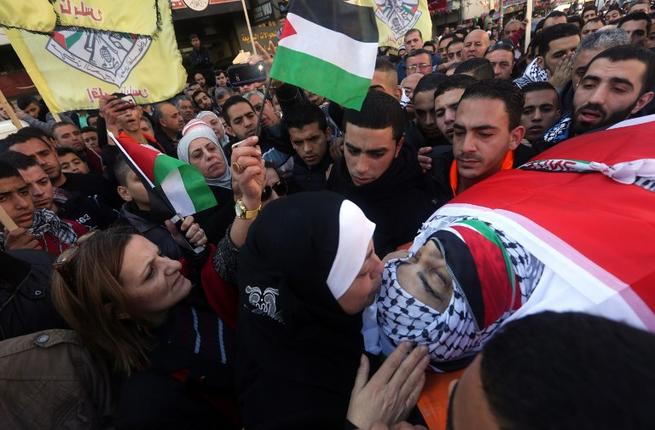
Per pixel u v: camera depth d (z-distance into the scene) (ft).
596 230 2.72
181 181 5.08
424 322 2.81
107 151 8.52
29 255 4.27
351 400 2.66
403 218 4.92
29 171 6.41
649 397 0.94
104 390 3.37
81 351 3.32
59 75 8.70
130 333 3.26
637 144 3.73
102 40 9.04
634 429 0.91
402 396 2.59
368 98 4.55
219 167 6.86
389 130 4.46
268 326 2.74
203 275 3.95
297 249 2.60
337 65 4.31
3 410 3.08
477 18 33.63
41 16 8.20
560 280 2.57
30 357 3.17
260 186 3.83
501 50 11.55
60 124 11.52
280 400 2.67
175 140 12.15
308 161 6.86
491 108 4.15
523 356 1.16
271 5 31.78
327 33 4.27
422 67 13.10
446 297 2.79
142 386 3.17
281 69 4.30
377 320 3.13
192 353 3.35
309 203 2.75
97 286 3.04
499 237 2.81
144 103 9.82
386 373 2.70
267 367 2.74
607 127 4.61
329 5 4.26
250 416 2.76
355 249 2.57
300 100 6.87
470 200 3.64
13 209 5.24
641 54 4.88
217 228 5.76
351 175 4.96
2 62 27.20
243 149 3.77
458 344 2.71
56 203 7.41
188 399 3.24
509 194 3.50
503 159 4.58
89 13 8.79
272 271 2.66
